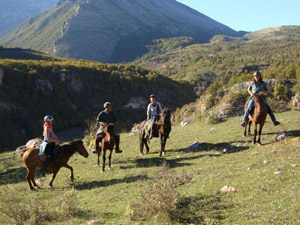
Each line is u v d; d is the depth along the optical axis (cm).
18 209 698
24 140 6650
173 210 595
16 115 7306
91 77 10088
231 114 2112
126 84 10112
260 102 1048
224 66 17388
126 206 676
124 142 1755
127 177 978
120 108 9338
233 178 758
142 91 10244
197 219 561
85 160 1405
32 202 732
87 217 669
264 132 1274
